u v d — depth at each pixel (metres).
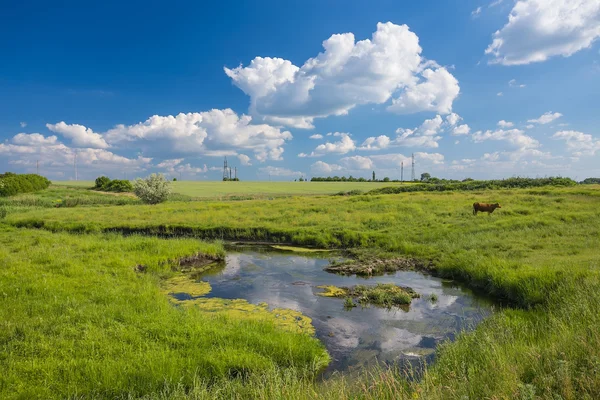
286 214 28.48
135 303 9.98
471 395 4.77
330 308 11.05
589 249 14.98
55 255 14.52
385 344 8.62
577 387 4.55
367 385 6.08
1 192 48.22
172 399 5.65
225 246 21.41
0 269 12.16
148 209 32.84
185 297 11.99
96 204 43.66
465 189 45.22
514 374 4.94
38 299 9.69
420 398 4.85
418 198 33.50
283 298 11.98
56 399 5.73
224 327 8.66
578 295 8.69
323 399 5.46
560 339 6.10
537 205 26.89
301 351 7.67
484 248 16.86
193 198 52.06
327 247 20.52
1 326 7.84
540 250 15.55
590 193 29.67
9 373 6.21
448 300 11.78
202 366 6.86
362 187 77.94
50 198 47.47
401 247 18.59
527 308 10.45
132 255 15.57
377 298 11.73
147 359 6.88
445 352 7.08
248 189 72.69
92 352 7.02
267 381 6.17
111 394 6.02
